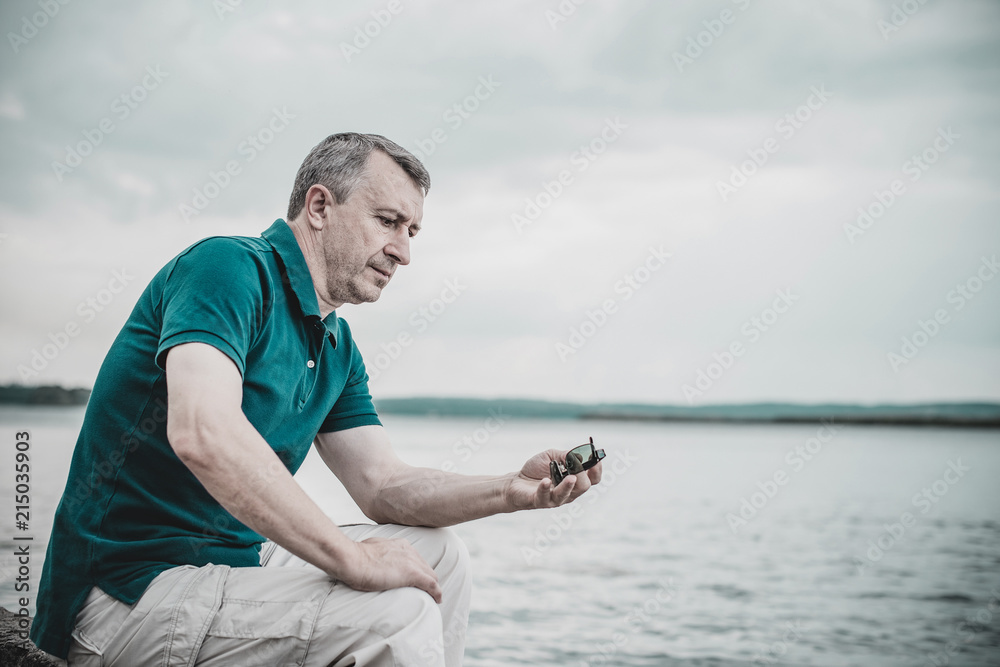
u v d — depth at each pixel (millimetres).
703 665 5895
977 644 6738
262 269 1494
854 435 44844
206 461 1240
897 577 9680
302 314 1572
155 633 1317
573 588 8508
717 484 21516
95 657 1336
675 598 8242
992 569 10148
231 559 1475
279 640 1318
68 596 1368
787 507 16906
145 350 1414
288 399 1548
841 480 23203
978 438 42281
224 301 1360
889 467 27094
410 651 1284
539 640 6340
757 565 10336
